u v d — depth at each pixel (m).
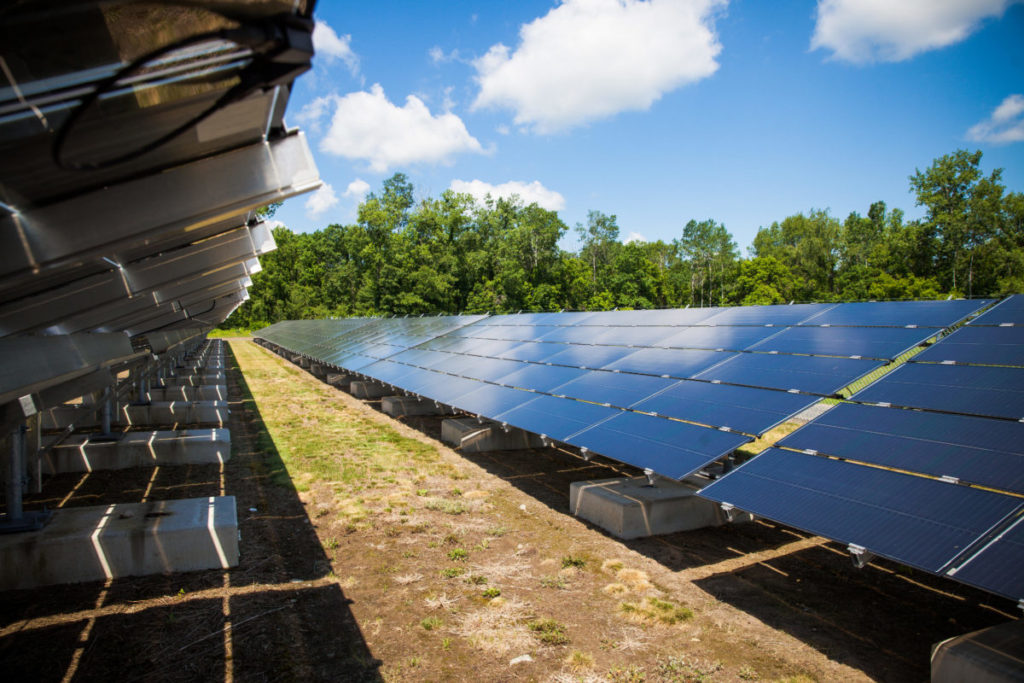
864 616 8.56
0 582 9.31
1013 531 6.12
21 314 7.35
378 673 7.24
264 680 7.10
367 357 32.34
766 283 96.31
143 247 7.29
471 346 25.78
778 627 8.24
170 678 7.11
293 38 2.61
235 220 8.38
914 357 10.42
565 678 7.11
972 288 73.38
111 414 17.97
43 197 4.62
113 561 9.81
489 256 85.12
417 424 23.30
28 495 14.26
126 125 3.71
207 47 3.12
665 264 142.12
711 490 8.99
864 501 7.52
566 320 24.09
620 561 10.35
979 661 6.10
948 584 9.62
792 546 11.16
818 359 11.91
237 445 19.83
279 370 45.53
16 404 8.01
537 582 9.62
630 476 15.80
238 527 11.52
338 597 9.20
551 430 13.07
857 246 107.44
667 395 12.87
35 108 3.11
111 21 2.61
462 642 7.93
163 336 22.06
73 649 7.70
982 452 7.46
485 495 14.18
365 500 13.88
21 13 2.38
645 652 7.64
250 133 4.93
